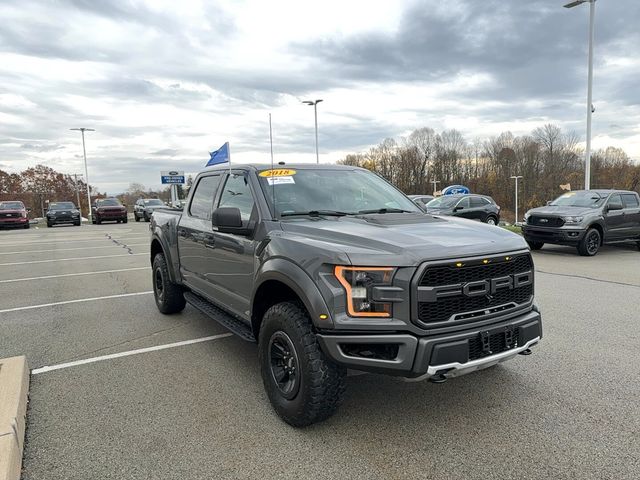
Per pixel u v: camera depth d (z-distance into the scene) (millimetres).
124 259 12859
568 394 3850
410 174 91062
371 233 3309
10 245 17156
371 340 2910
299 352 3188
